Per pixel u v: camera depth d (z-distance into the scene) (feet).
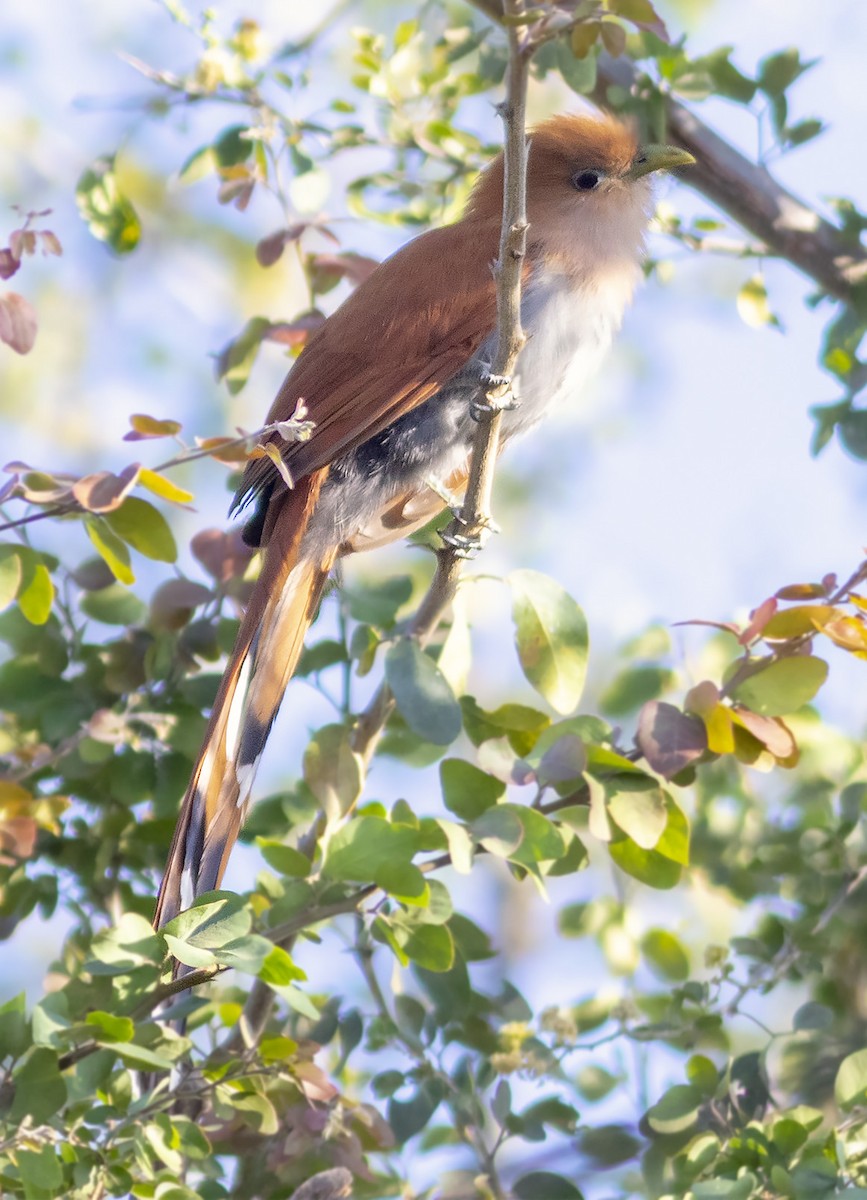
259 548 35.17
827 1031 34.83
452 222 39.70
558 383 37.78
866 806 35.55
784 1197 25.98
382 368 35.29
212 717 30.37
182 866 28.71
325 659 33.78
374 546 37.58
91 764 32.99
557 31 24.21
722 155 40.88
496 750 28.91
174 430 27.30
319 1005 31.40
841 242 40.42
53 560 33.58
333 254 37.65
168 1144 25.58
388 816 29.99
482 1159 30.04
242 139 38.01
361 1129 29.43
